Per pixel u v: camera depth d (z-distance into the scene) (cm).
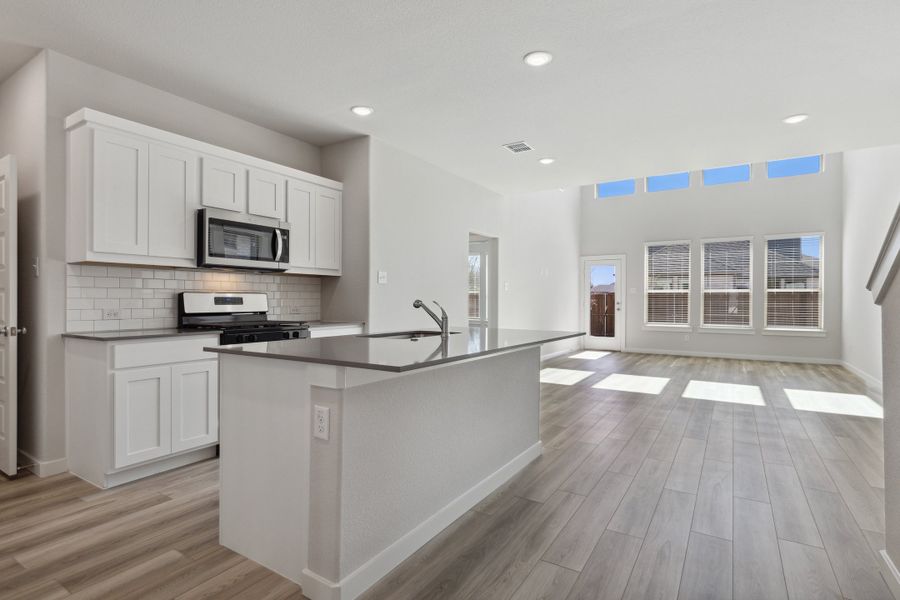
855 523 232
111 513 239
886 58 283
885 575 184
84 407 281
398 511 199
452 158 488
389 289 448
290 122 395
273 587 180
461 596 175
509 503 255
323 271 422
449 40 271
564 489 274
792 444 356
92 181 275
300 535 182
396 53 286
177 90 337
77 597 172
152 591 176
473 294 664
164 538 215
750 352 838
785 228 818
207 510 243
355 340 250
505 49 279
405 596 175
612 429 395
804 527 228
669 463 316
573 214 945
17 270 294
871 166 621
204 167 328
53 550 204
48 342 287
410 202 474
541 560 199
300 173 395
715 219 872
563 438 370
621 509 247
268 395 191
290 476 184
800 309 810
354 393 175
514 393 301
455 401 239
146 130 296
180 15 249
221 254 332
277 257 370
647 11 242
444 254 524
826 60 287
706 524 231
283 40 272
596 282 978
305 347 207
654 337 920
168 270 345
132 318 325
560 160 490
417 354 186
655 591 178
